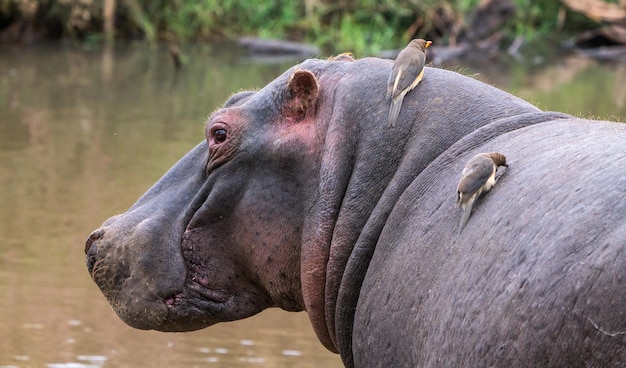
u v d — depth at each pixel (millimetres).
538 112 11805
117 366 21859
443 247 10461
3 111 44312
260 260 13211
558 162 9945
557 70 59031
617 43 71000
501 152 10852
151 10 73000
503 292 9336
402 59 12438
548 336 8797
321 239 12453
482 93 12305
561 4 75250
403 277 10891
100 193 32656
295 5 74375
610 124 10836
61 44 67500
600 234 8766
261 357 22984
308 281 12602
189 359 22734
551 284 8891
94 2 70500
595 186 9211
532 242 9297
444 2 71625
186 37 71625
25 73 54594
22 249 28250
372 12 73188
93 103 46688
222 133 13328
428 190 11297
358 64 13211
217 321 13781
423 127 12086
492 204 10109
